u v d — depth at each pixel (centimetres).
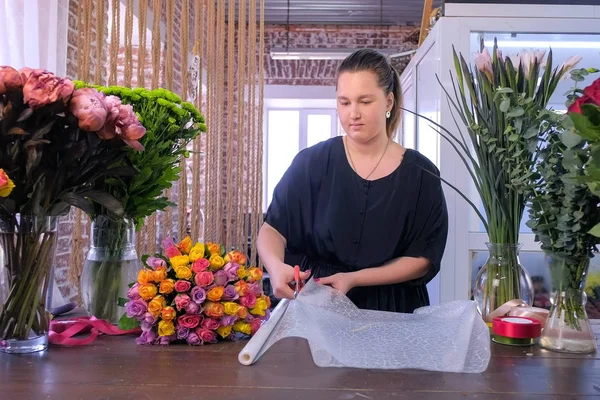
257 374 93
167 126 131
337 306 120
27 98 95
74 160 103
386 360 97
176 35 477
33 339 106
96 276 129
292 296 134
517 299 129
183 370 95
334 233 163
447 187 264
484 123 127
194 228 285
